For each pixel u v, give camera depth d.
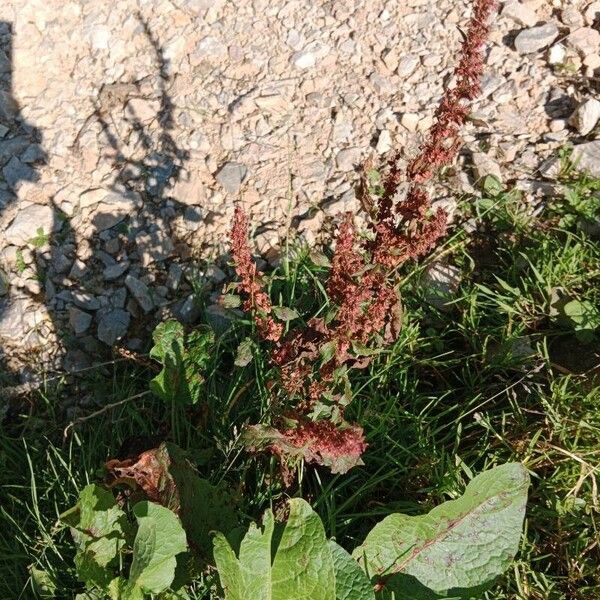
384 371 0.85
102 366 0.92
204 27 1.11
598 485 0.78
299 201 0.98
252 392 0.85
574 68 1.05
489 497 0.70
